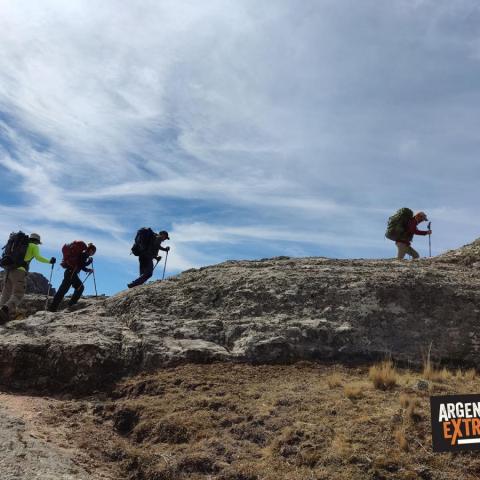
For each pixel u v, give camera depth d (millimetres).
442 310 10336
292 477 5520
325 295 10898
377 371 8188
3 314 12297
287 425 6562
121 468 6176
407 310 10367
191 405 7430
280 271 12359
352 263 13633
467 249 14875
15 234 13156
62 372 9109
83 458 6301
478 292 10820
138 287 12977
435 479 5344
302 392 7648
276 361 9297
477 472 5430
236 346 9672
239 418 6930
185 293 11789
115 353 9359
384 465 5543
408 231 14883
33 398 8570
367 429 6250
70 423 7465
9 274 13031
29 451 6027
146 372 8984
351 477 5414
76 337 9812
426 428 6199
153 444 6680
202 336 10047
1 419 7133
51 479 5391
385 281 11102
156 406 7516
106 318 11242
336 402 7109
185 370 8828
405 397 6984
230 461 6031
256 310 10758
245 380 8438
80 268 13711
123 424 7297
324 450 5910
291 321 10164
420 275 11531
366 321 10117
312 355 9438
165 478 5859
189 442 6555
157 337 9891
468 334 9758
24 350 9445
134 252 14195
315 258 14906
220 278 12359
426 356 9336
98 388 8844
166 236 14430
